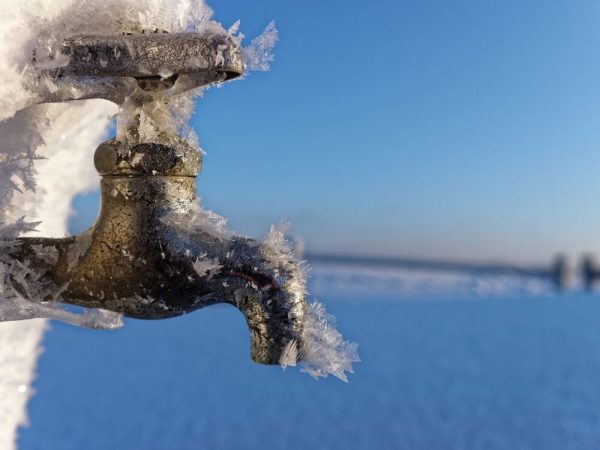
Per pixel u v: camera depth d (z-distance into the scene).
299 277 0.16
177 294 0.16
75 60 0.14
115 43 0.14
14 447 0.25
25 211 0.21
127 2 0.15
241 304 0.16
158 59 0.14
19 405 0.25
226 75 0.15
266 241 0.16
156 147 0.15
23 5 0.13
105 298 0.16
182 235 0.16
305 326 0.16
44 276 0.16
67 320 0.17
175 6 0.15
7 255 0.16
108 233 0.16
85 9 0.14
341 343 0.16
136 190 0.15
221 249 0.16
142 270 0.15
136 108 0.15
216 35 0.14
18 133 0.17
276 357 0.16
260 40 0.14
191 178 0.16
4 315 0.16
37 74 0.14
